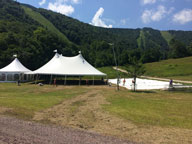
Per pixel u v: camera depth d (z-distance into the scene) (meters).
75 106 11.15
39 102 11.90
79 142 5.25
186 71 45.91
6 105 10.26
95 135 6.05
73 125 7.27
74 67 26.36
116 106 11.40
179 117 9.01
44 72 24.86
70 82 28.72
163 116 9.12
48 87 21.50
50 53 55.19
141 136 6.25
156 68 54.31
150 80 35.22
